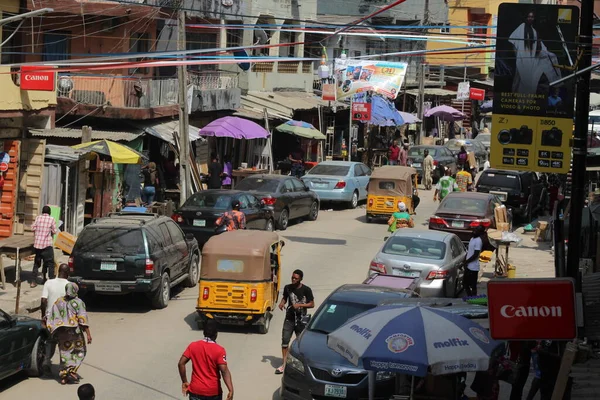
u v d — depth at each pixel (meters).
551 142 16.16
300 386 14.76
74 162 28.33
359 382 14.46
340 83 49.16
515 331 10.91
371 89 48.69
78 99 32.69
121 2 31.20
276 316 21.72
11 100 25.70
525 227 36.25
